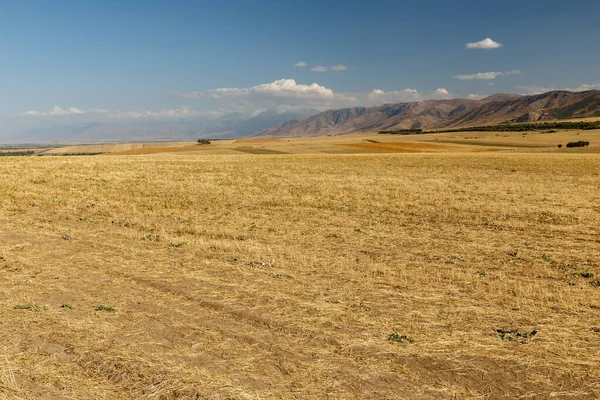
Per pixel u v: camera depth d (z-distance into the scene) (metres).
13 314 7.43
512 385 5.52
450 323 7.52
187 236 15.51
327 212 21.69
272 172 42.59
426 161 58.53
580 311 8.25
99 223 17.78
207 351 6.25
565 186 32.62
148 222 18.38
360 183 33.69
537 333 7.09
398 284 9.83
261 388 5.30
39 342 6.40
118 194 26.34
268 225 18.12
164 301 8.34
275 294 8.84
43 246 13.05
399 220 19.64
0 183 29.38
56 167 42.91
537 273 11.27
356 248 14.09
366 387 5.40
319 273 10.70
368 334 6.96
